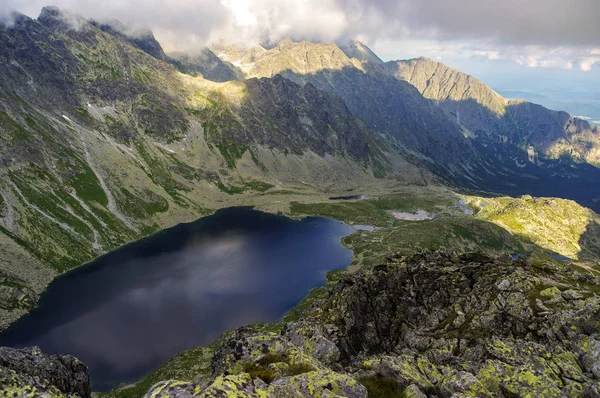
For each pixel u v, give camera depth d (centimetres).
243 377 2845
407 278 7331
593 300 4784
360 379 3641
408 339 5750
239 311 13475
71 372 3766
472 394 3084
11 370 3039
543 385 3122
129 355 10669
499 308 5462
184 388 2542
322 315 7431
